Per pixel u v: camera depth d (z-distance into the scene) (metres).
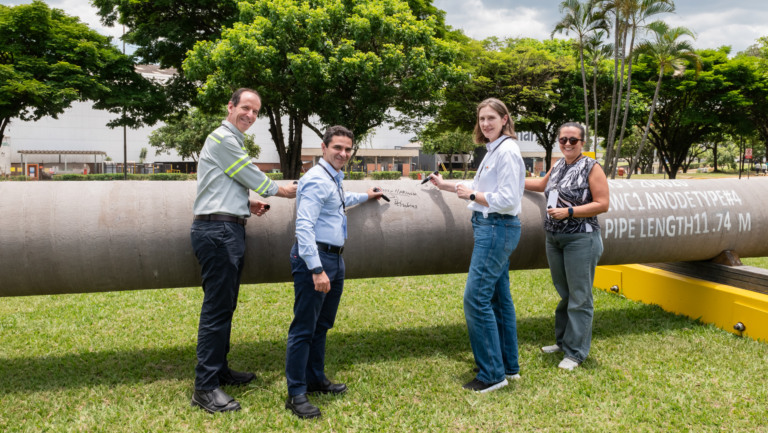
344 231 3.14
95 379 3.57
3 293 3.40
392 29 16.94
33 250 3.25
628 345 4.18
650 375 3.57
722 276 4.77
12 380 3.55
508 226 3.24
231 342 4.39
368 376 3.57
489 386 3.35
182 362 3.90
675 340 4.29
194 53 17.72
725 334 4.43
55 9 22.30
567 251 3.73
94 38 22.11
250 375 3.52
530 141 64.00
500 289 3.53
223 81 17.02
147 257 3.42
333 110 18.19
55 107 20.73
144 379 3.58
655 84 27.59
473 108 26.38
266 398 3.22
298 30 16.48
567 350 3.84
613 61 27.62
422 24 17.84
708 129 31.98
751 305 4.32
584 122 28.22
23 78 19.83
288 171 22.80
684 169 47.31
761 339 4.23
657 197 4.48
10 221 3.23
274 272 3.69
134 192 3.51
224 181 3.01
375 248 3.76
